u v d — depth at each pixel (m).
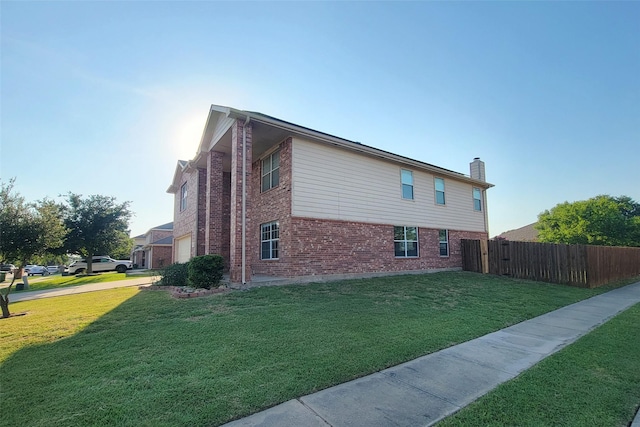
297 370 4.09
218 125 12.53
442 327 6.34
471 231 18.38
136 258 42.75
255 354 4.61
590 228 33.03
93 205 26.58
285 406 3.23
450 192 17.52
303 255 11.30
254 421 2.94
